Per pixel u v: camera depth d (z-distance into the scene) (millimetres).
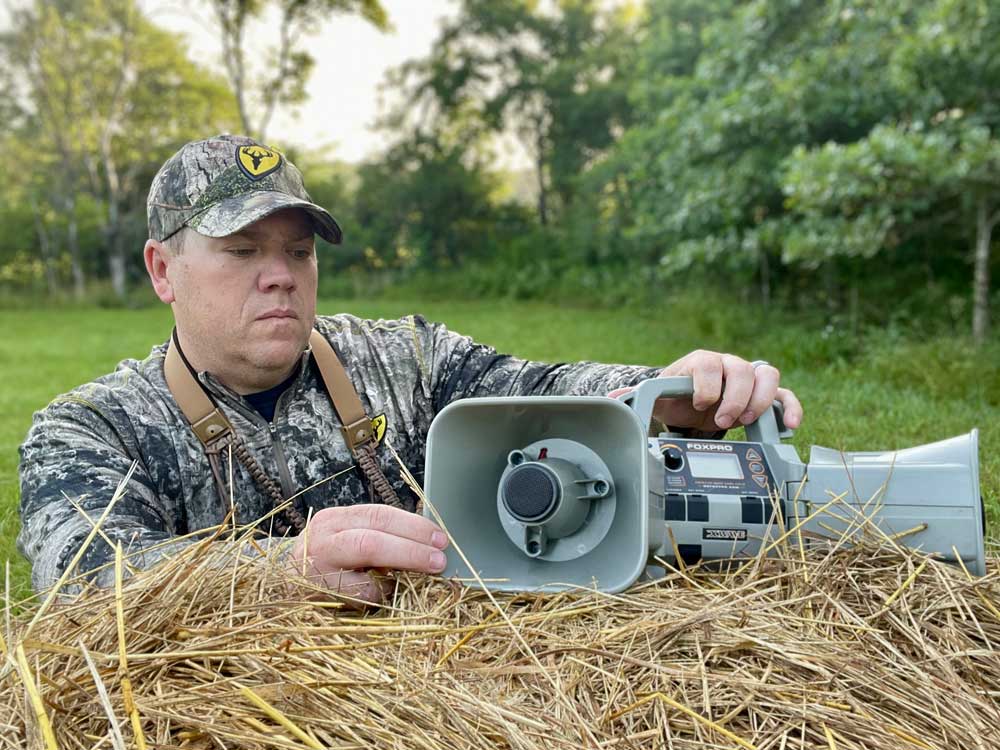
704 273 16625
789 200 10805
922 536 1767
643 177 19906
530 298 33469
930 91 10555
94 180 41625
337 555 1632
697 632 1501
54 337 19172
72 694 1292
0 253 46469
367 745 1229
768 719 1345
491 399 1670
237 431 2373
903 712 1377
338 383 2484
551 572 1690
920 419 5188
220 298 2244
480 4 43250
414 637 1452
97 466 2078
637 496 1645
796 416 2025
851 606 1623
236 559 1606
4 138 46156
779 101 12367
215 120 46562
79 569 1750
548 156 44344
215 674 1350
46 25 41312
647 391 1924
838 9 12117
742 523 1757
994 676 1495
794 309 14547
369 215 45250
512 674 1432
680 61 21625
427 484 1709
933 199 10180
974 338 9477
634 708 1349
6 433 6520
